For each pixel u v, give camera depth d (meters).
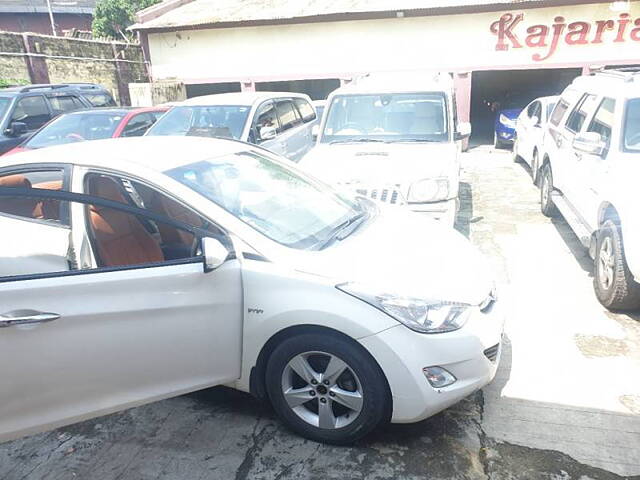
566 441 2.85
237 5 15.80
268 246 2.75
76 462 2.85
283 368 2.79
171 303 2.62
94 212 2.91
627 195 4.00
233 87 16.44
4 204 3.01
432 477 2.62
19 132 8.81
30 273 2.83
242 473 2.70
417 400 2.57
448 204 5.11
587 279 4.96
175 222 2.72
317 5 14.25
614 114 4.86
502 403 3.19
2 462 2.87
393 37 13.17
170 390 2.75
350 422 2.74
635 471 2.62
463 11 12.48
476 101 17.23
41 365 2.55
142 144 3.42
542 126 8.45
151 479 2.69
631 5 11.59
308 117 9.29
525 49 12.54
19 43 13.73
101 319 2.56
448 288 2.76
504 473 2.64
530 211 7.43
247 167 3.44
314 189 3.67
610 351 3.71
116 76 16.92
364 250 2.95
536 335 3.96
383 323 2.53
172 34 14.80
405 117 6.11
